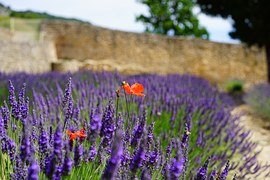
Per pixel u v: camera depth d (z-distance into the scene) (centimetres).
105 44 2288
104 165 226
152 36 2391
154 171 248
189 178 280
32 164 154
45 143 204
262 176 431
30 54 1770
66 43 2208
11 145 216
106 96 438
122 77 709
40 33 2155
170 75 1012
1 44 1616
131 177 192
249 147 452
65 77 749
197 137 407
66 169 174
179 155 181
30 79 673
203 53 2469
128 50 2342
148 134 231
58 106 357
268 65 1844
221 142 443
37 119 291
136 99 460
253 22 1614
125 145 245
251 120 863
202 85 935
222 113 556
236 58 2534
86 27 2247
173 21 3684
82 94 419
